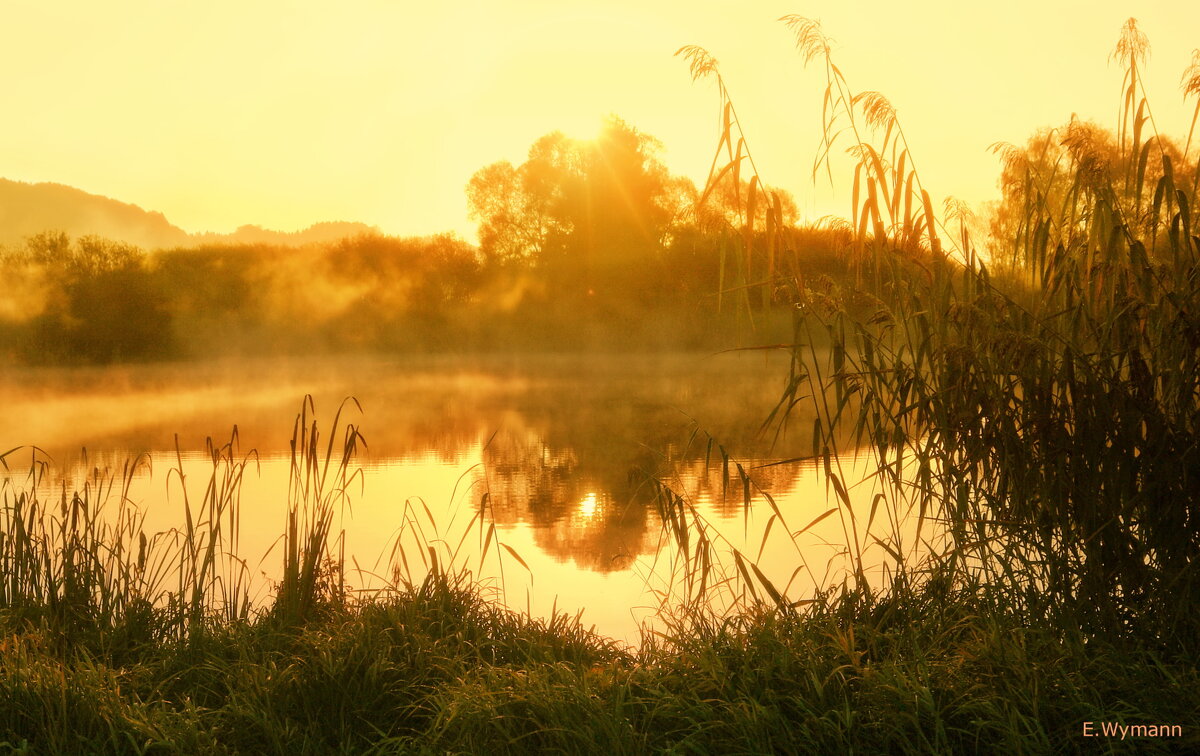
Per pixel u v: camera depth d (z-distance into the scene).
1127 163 3.84
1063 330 3.78
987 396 3.77
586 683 3.35
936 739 2.83
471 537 7.39
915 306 4.02
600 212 44.03
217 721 3.37
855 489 8.63
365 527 7.70
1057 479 3.57
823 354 18.50
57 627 4.31
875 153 3.88
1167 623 3.39
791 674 3.32
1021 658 3.13
